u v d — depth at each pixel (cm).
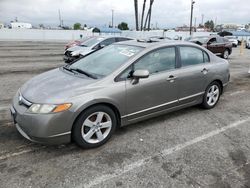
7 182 279
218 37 1600
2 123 427
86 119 341
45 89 341
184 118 480
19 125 332
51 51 1816
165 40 469
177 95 450
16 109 337
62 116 317
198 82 483
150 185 282
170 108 448
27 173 296
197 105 540
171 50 443
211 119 480
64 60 1180
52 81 367
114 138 389
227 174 306
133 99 382
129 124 400
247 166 324
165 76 420
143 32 3297
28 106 322
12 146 353
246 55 1920
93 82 352
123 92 367
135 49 417
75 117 326
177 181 290
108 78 361
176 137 400
